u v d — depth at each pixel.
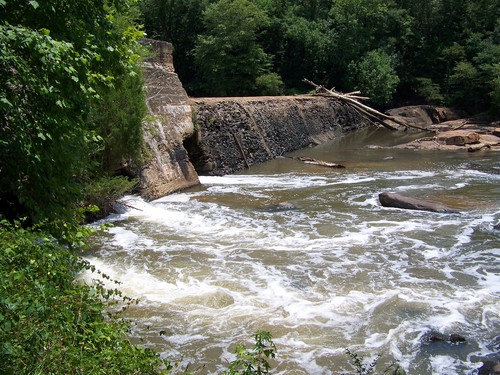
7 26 5.42
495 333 7.26
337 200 15.69
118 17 12.24
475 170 21.05
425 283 9.09
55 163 6.38
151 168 16.41
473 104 42.50
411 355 6.70
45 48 5.28
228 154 22.47
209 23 38.06
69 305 4.01
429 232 12.14
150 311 7.95
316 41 42.78
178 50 41.81
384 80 41.69
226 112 23.81
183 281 9.20
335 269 9.77
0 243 4.21
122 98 13.51
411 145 28.81
